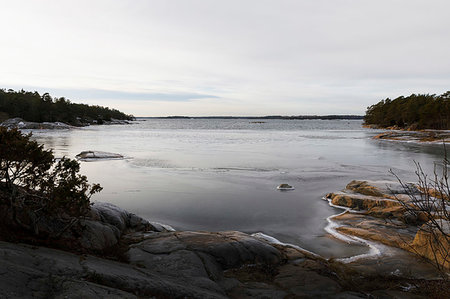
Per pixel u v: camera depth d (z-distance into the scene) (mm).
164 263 6684
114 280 4656
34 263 4387
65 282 3975
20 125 91750
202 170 22375
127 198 14656
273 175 20688
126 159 27594
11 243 5152
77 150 33438
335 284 6453
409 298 6035
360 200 13406
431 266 7688
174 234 8602
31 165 6723
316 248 9281
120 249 7438
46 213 6238
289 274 6957
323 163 26375
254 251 7734
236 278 6738
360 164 26062
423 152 36344
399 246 9195
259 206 13672
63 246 6203
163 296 4793
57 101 133750
